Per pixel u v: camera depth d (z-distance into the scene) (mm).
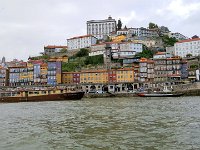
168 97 117312
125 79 166500
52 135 31297
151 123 38156
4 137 30469
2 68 186375
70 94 110938
